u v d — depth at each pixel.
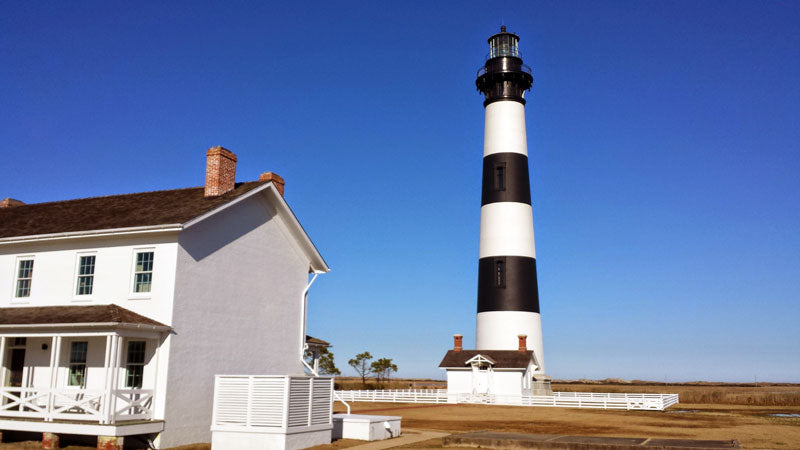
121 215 21.38
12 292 21.48
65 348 19.97
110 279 19.94
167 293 18.94
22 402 18.34
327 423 19.66
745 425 28.42
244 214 22.34
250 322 22.25
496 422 28.91
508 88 49.41
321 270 26.56
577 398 41.69
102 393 17.14
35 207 25.39
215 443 18.17
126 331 17.64
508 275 46.22
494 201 47.75
